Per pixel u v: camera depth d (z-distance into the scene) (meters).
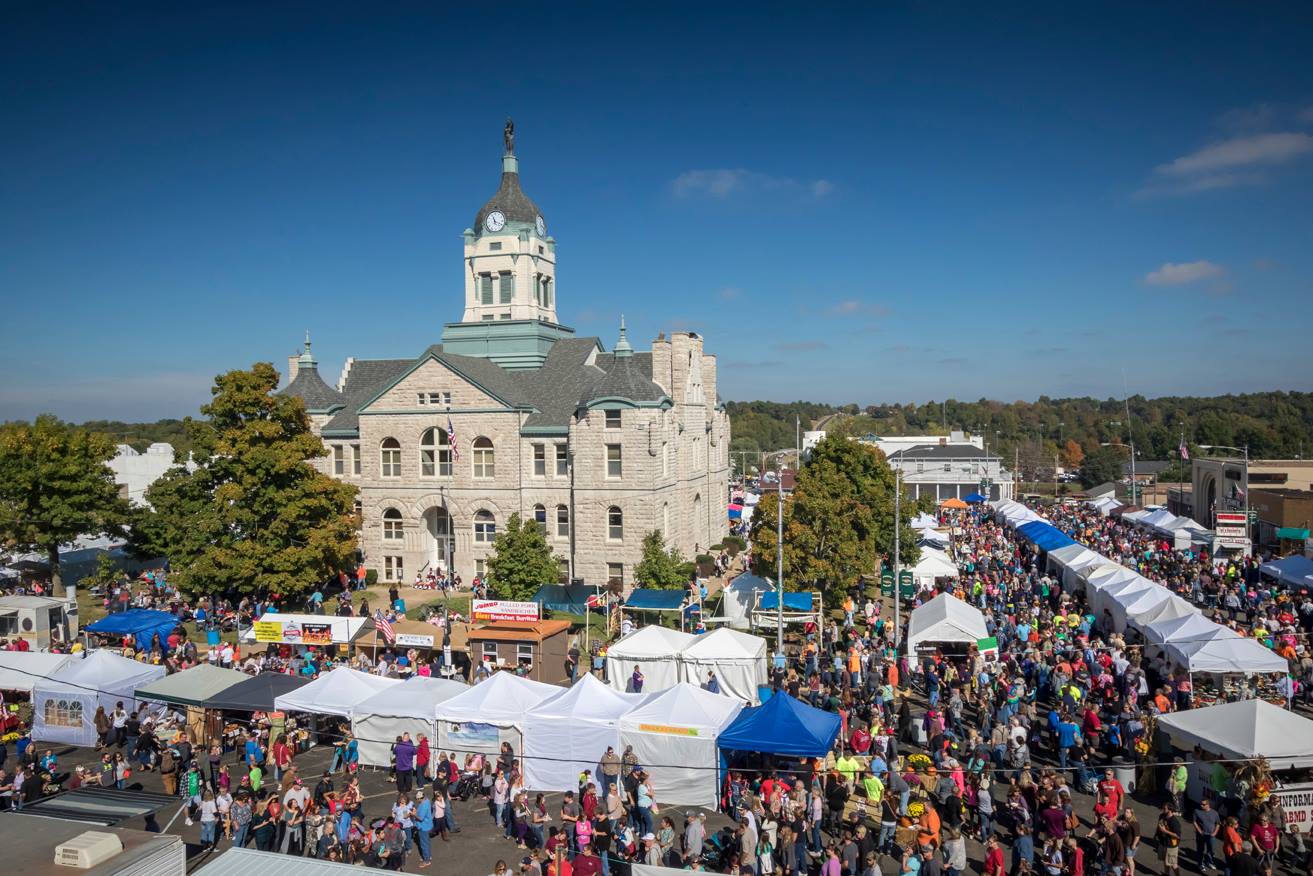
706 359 81.25
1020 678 35.22
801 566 49.47
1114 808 24.19
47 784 29.50
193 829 28.61
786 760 30.31
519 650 40.78
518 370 75.00
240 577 52.47
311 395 71.94
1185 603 40.22
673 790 29.41
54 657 38.50
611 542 62.84
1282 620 44.19
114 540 70.88
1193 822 26.73
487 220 76.56
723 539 83.75
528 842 26.22
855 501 51.88
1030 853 23.52
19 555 71.12
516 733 31.12
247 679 35.88
